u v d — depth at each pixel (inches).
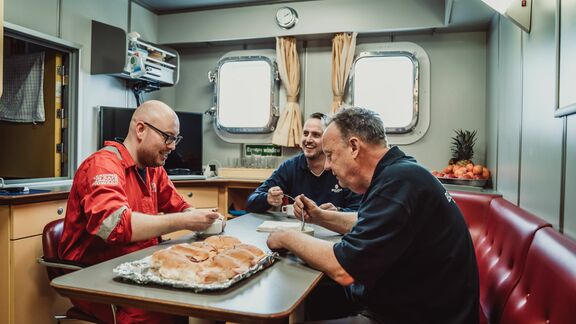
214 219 61.8
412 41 149.2
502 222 69.8
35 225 92.7
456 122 144.9
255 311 34.4
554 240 46.3
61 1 125.8
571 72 54.4
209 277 40.0
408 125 147.4
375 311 50.9
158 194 80.7
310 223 71.4
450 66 145.5
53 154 129.0
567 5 56.3
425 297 47.0
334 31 148.1
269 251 54.1
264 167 162.1
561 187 58.4
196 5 161.5
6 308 87.6
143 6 161.0
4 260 87.8
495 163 116.3
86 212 55.2
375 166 51.9
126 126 140.2
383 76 150.5
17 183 113.7
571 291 36.8
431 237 46.3
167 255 42.9
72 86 130.3
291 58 154.9
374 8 144.4
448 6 120.6
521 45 84.6
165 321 59.1
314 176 98.8
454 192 98.1
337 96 150.8
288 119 155.4
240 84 165.5
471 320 46.6
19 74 132.1
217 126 168.1
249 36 157.9
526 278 50.0
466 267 47.6
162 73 153.8
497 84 115.2
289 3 152.9
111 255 63.7
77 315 63.2
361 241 44.5
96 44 136.6
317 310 77.5
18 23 112.5
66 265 60.1
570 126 55.0
